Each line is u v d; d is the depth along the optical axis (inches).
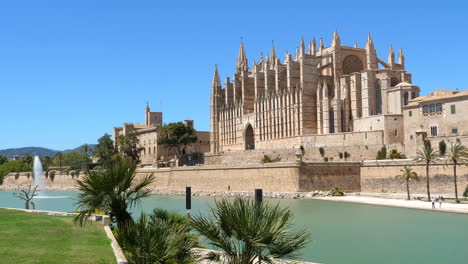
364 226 2596.0
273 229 887.7
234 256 935.0
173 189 5516.7
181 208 3489.2
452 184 3663.9
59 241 1243.2
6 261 1014.4
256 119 6879.9
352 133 5187.0
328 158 4928.6
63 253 1101.7
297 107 6190.9
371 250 2005.4
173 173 5585.6
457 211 2906.0
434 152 3627.0
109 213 1336.1
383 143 4886.8
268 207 944.9
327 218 2903.5
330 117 5915.4
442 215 2864.2
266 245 881.5
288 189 4338.1
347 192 4308.6
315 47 7106.3
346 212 3137.3
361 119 5354.3
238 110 7327.8
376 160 4269.2
